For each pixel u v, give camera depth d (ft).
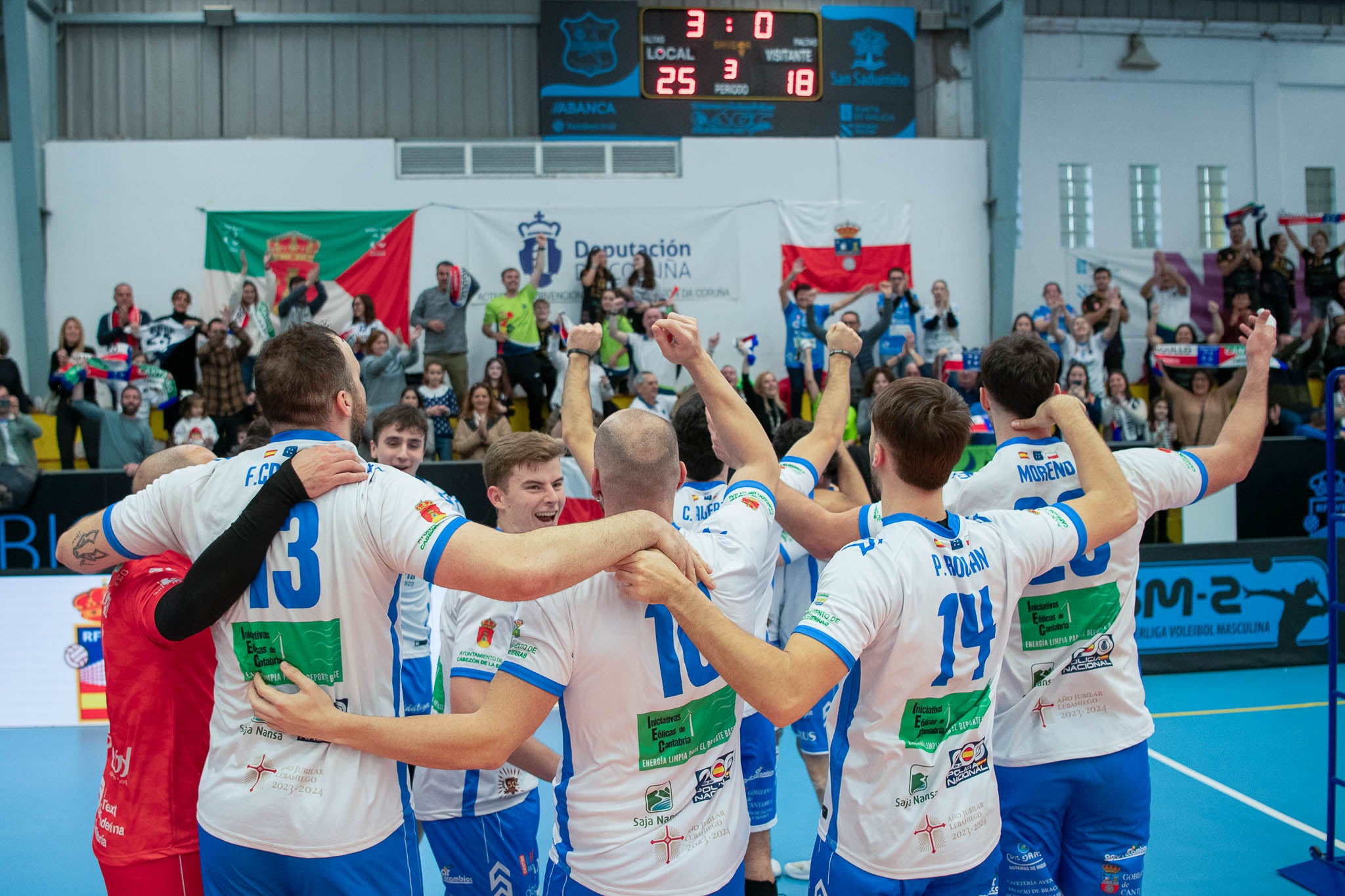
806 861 13.17
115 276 36.06
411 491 6.24
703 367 7.43
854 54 39.63
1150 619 22.76
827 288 38.70
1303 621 23.50
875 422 6.82
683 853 6.17
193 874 7.20
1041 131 41.60
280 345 6.63
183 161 36.37
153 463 7.91
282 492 6.09
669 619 6.16
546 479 8.79
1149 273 41.32
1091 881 7.97
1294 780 16.11
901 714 6.46
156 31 38.04
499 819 8.84
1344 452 29.45
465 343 35.22
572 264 37.78
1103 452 7.43
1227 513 28.91
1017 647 7.95
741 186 38.91
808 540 7.77
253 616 6.15
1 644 19.42
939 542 6.57
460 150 37.58
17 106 34.81
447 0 39.09
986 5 39.88
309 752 6.08
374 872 6.10
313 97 38.63
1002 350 8.47
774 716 5.68
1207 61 42.86
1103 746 7.78
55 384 33.22
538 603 6.03
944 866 6.44
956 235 40.16
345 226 36.76
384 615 6.35
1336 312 39.91
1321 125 43.73
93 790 16.07
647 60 38.65
